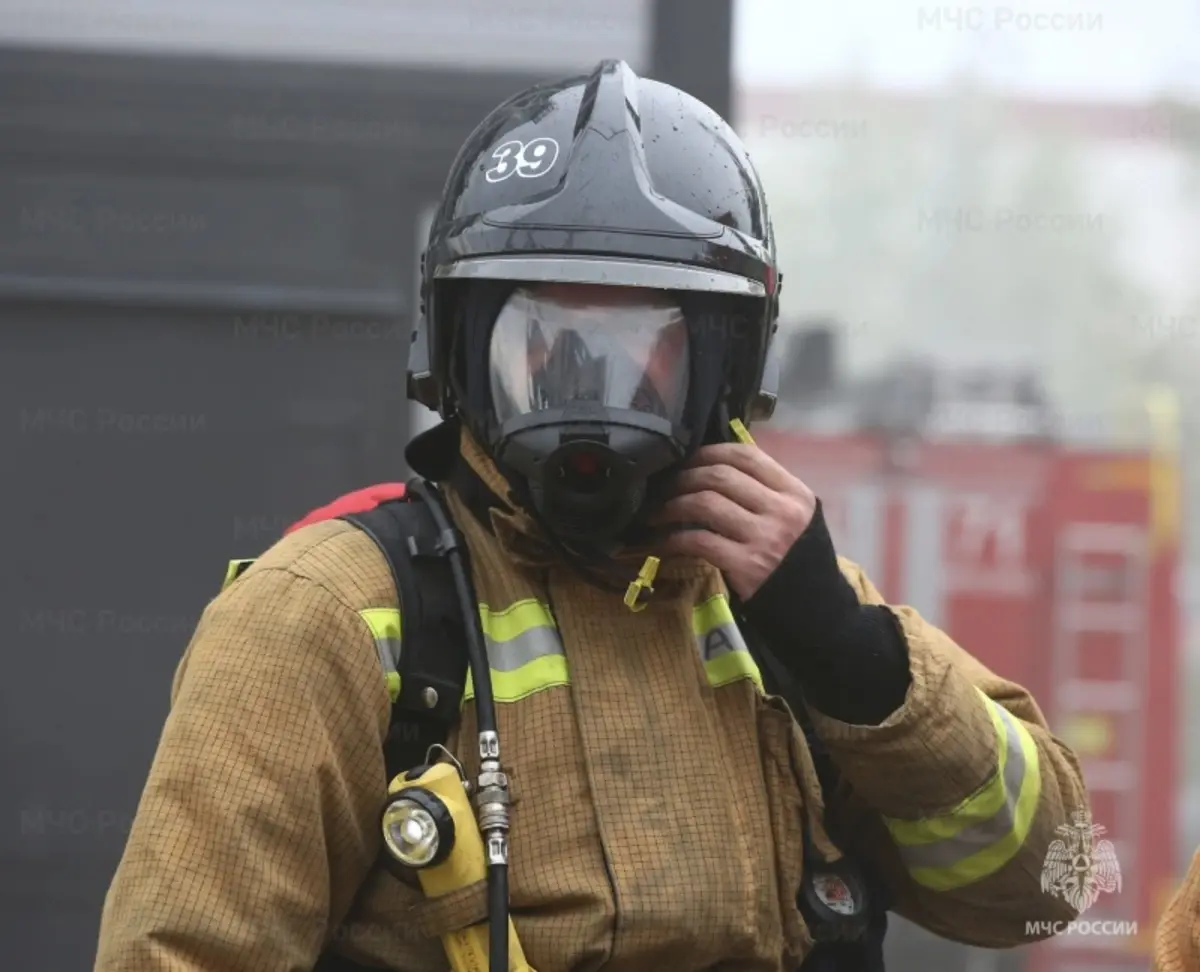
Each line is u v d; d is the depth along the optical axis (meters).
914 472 19.42
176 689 5.84
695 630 6.21
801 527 5.93
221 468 13.03
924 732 5.93
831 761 6.36
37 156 12.96
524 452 5.80
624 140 6.12
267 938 5.29
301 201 13.12
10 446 12.90
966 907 6.45
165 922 5.20
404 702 5.64
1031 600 19.23
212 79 13.09
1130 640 19.22
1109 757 19.12
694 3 13.16
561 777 5.63
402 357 13.12
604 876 5.52
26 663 12.84
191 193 13.07
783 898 5.93
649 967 5.57
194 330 13.05
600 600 5.98
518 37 13.20
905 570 19.27
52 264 12.95
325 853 5.49
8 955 12.75
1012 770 6.22
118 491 12.97
